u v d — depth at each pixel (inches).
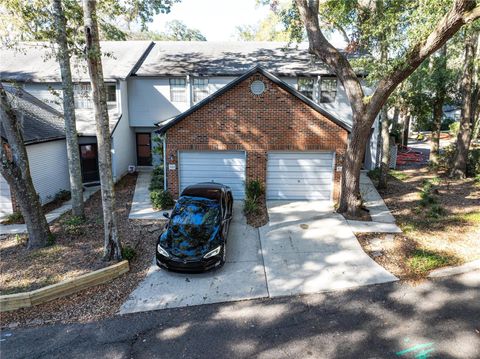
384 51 466.9
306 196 554.6
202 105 521.3
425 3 351.3
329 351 223.6
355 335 238.7
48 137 570.3
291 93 513.7
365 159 787.4
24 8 402.3
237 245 390.0
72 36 439.5
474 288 290.4
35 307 280.5
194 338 240.2
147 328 253.0
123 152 744.3
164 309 276.5
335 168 535.8
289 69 730.2
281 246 385.1
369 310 267.1
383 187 601.9
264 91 515.8
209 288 305.7
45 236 389.7
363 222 447.2
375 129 753.6
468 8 293.9
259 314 267.1
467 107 663.1
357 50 617.6
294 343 232.4
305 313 266.7
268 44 890.7
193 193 418.0
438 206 477.7
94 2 299.3
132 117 784.9
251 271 334.0
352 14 557.6
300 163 543.5
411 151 1026.1
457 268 321.7
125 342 237.8
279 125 526.9
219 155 546.9
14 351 230.8
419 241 384.5
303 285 307.3
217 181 556.1
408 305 271.3
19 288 299.0
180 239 340.2
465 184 637.3
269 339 237.3
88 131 672.4
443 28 319.6
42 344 237.5
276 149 535.5
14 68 760.3
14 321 264.1
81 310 277.0
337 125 522.6
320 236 407.5
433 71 679.7
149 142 823.1
